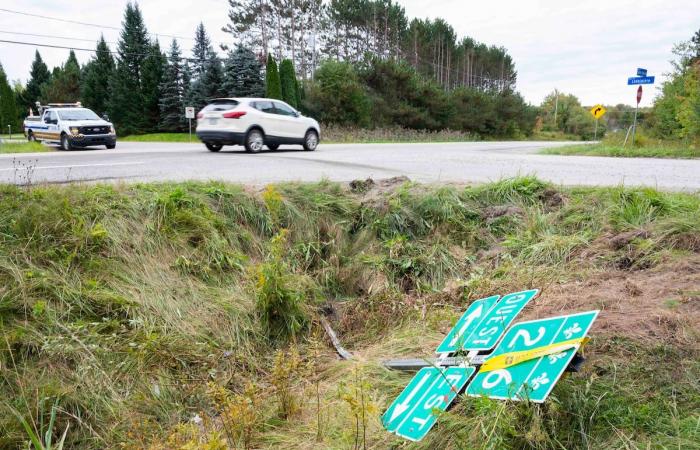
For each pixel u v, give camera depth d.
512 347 2.61
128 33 40.53
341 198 6.04
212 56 37.09
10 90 44.44
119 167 8.91
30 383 3.20
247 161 10.34
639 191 5.21
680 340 2.70
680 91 23.91
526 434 2.21
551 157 13.36
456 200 5.78
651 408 2.33
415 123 43.91
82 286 3.99
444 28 62.84
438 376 2.80
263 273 4.43
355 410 2.61
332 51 52.75
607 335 2.85
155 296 4.20
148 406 3.31
